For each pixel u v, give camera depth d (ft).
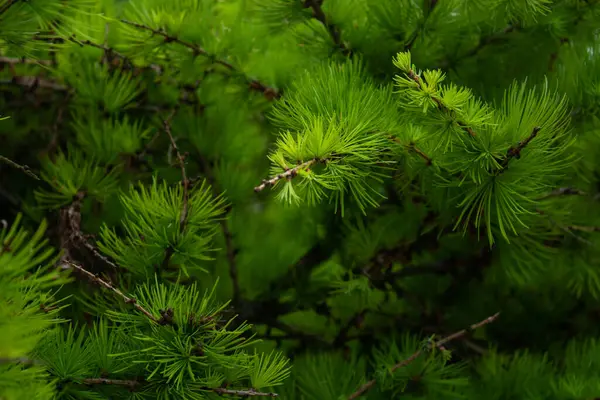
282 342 4.33
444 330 4.27
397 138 3.39
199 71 3.97
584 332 4.44
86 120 4.24
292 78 3.91
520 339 4.44
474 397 4.05
